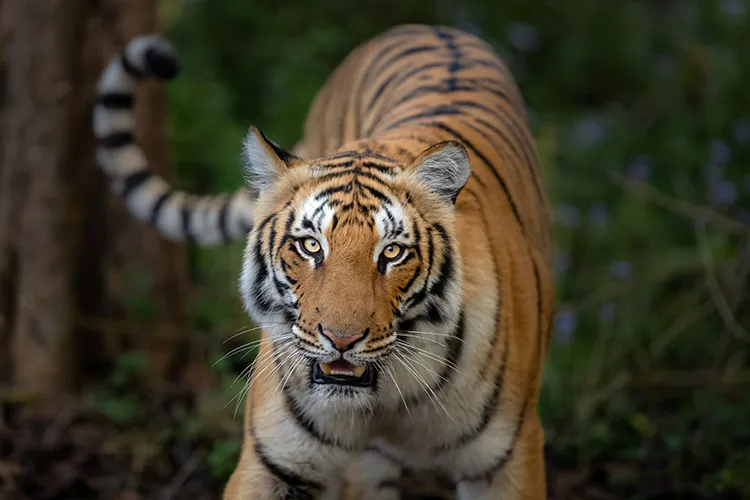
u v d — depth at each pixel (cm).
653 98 1551
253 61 1546
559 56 1673
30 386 1059
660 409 1062
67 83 1045
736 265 1120
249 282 603
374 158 604
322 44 1478
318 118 936
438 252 588
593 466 938
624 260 1234
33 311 1058
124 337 1115
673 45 1614
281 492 638
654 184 1369
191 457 939
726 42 1532
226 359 1041
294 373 609
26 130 1040
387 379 607
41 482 905
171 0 1570
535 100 1616
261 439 629
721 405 1012
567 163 1407
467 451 633
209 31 1557
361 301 555
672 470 906
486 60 817
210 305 1190
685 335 1136
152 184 916
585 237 1270
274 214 596
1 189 1053
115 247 1104
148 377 1090
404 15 1650
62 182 1055
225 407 960
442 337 598
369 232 566
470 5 1683
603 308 1108
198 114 1350
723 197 1200
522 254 673
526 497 648
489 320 618
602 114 1545
